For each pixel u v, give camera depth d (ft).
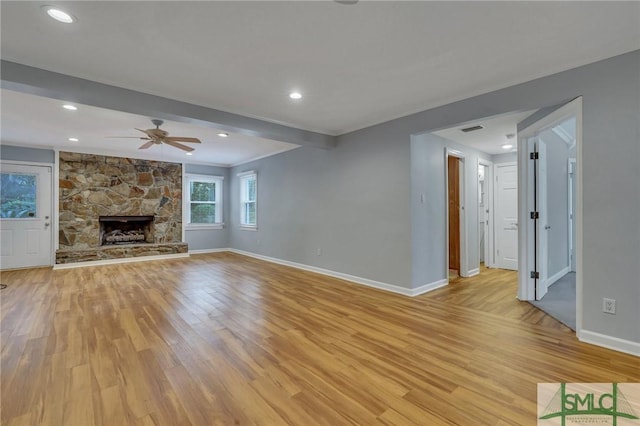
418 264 13.14
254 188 24.13
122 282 15.08
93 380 6.39
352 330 9.11
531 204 12.26
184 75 9.02
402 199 13.00
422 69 8.66
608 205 7.78
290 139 14.34
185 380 6.41
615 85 7.66
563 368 6.86
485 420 5.20
